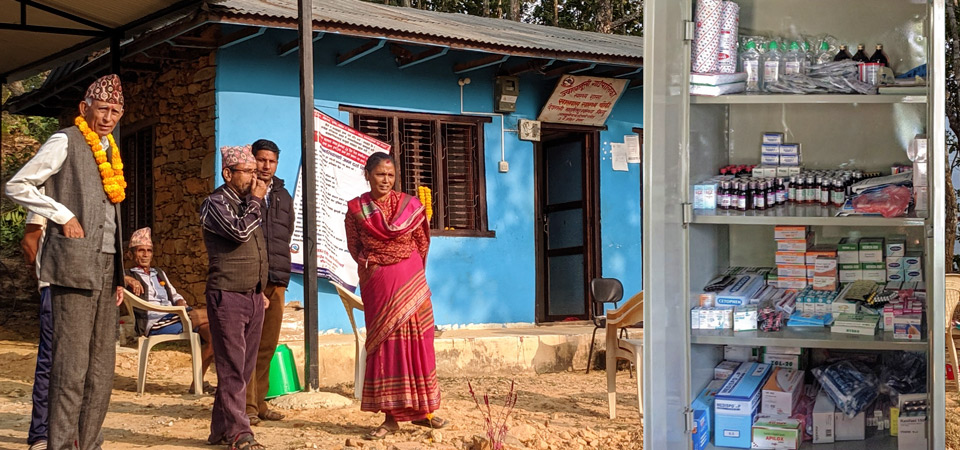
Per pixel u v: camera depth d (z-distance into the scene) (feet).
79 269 15.03
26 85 65.72
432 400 18.93
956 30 52.47
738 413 14.67
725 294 14.82
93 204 15.25
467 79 34.47
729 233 16.66
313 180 23.63
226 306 17.65
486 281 34.83
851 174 15.21
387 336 18.74
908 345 13.60
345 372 27.14
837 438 14.83
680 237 13.85
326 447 18.13
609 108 37.27
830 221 13.69
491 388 26.27
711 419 15.12
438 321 33.65
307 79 23.71
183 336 24.31
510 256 35.50
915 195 13.71
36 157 14.84
